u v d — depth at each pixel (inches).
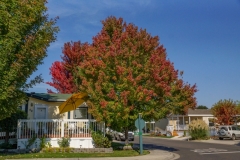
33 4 588.4
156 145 1075.3
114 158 618.5
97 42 815.7
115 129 810.2
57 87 1354.6
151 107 757.3
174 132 1857.8
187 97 818.2
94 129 778.2
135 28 816.3
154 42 819.4
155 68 741.9
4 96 519.2
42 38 607.5
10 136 784.9
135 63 733.3
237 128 1444.4
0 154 644.7
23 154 647.1
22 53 558.6
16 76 552.7
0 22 520.7
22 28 558.6
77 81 1341.0
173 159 641.6
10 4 545.0
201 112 2214.6
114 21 862.5
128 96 713.6
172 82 800.3
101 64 730.2
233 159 629.3
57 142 739.4
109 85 735.1
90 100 757.9
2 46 519.8
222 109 1755.7
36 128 734.5
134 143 1211.9
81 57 1338.6
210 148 925.2
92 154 677.9
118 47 746.2
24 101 629.6
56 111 957.2
